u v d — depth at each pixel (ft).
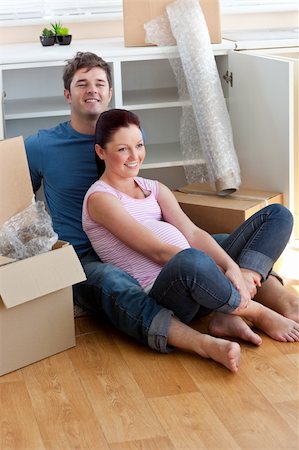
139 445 5.95
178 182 11.59
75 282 7.35
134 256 7.95
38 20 10.91
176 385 6.80
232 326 7.52
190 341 7.18
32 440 6.07
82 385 6.87
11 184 7.73
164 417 6.31
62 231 8.76
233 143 10.16
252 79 9.72
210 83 9.70
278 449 5.83
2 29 10.89
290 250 9.82
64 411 6.46
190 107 10.12
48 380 6.97
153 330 7.26
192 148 10.22
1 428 6.25
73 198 8.75
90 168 8.73
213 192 9.73
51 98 10.97
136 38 10.04
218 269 7.20
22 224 7.69
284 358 7.21
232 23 11.57
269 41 10.27
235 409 6.39
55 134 8.80
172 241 7.95
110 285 7.58
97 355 7.40
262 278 7.85
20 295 6.93
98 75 8.54
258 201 9.25
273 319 7.61
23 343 7.16
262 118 9.66
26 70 10.98
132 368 7.13
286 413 6.31
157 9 9.96
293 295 8.02
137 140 7.98
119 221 7.75
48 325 7.34
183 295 7.23
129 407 6.48
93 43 10.64
